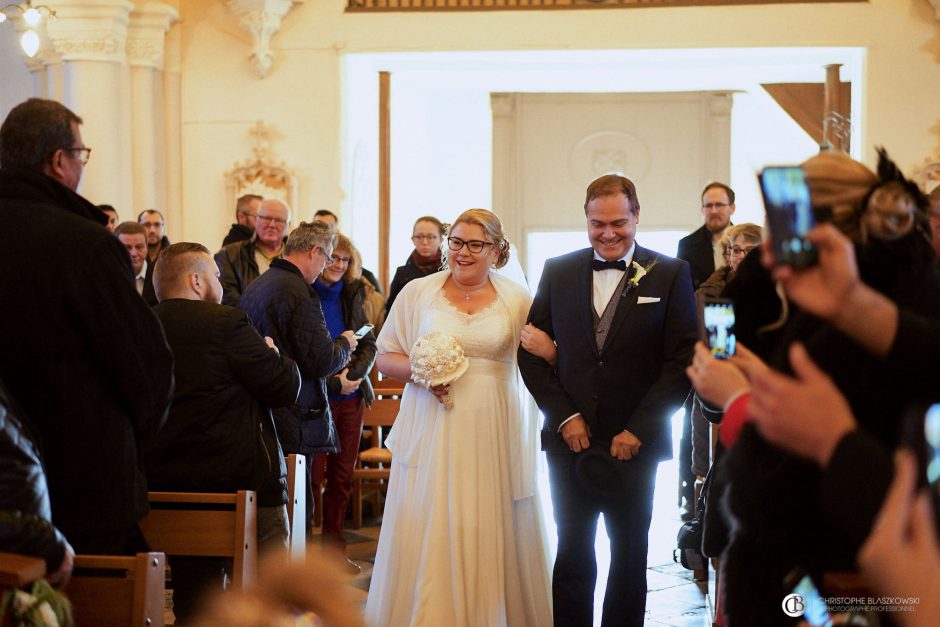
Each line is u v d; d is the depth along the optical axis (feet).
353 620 3.33
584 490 13.34
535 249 51.90
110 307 9.70
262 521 12.94
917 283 6.27
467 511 13.74
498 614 13.69
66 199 10.01
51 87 34.30
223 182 33.32
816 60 33.76
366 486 24.00
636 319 13.14
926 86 31.55
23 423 8.50
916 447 4.46
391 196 39.45
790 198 5.22
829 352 5.98
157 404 10.10
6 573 7.06
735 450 6.49
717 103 50.57
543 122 51.44
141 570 8.55
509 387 14.33
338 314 20.72
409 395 14.53
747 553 6.53
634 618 13.28
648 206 51.39
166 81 33.35
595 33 32.12
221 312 12.72
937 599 3.40
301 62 32.96
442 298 14.38
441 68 35.24
